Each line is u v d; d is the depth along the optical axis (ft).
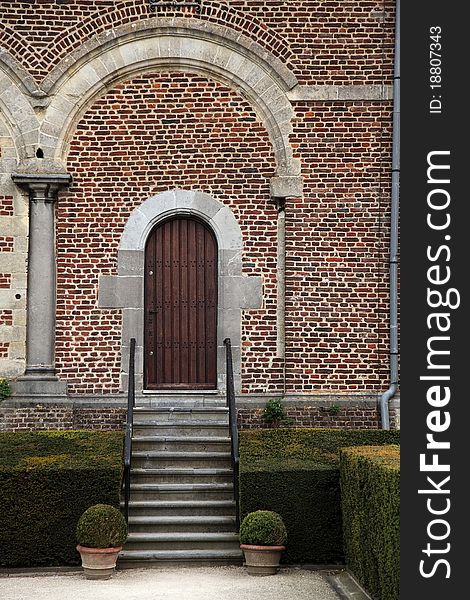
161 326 49.93
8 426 48.16
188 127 49.62
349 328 48.85
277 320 49.29
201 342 49.88
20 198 49.29
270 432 45.73
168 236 49.96
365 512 35.68
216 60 49.57
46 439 44.39
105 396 48.80
